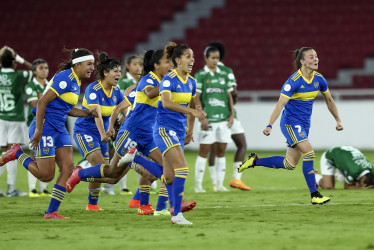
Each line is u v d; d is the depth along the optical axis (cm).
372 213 2445
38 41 8769
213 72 3759
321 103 6844
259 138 6962
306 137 2775
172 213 2347
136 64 3641
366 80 7844
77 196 3475
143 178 2530
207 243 1759
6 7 9212
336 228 2030
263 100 7094
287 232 1952
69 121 6800
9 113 3706
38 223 2273
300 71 2741
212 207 2788
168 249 1677
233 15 8812
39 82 3700
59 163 2461
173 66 2377
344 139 6819
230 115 3778
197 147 7150
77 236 1928
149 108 2453
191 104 2361
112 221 2312
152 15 9019
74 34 8819
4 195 3594
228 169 5262
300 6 8788
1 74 3675
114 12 9100
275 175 4834
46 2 9244
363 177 3534
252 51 8331
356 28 8475
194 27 8981
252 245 1716
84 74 2428
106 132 2562
